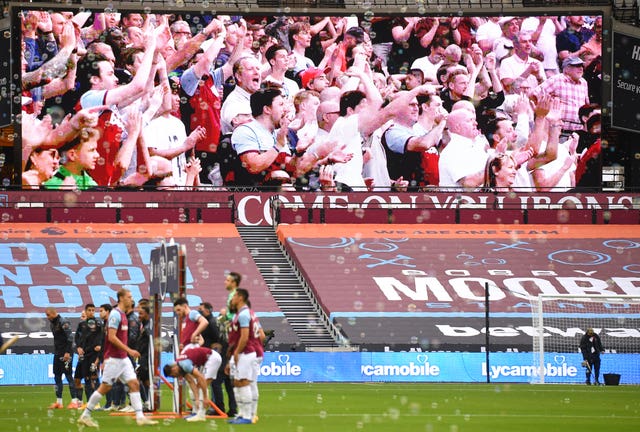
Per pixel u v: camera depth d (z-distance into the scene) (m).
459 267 159.88
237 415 64.81
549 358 127.56
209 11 163.62
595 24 167.75
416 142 166.88
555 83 167.62
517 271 159.38
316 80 165.75
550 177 167.62
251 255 162.25
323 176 166.38
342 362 125.38
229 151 164.25
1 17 165.12
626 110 169.88
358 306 147.88
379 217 169.62
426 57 167.00
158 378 69.12
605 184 180.38
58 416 67.06
